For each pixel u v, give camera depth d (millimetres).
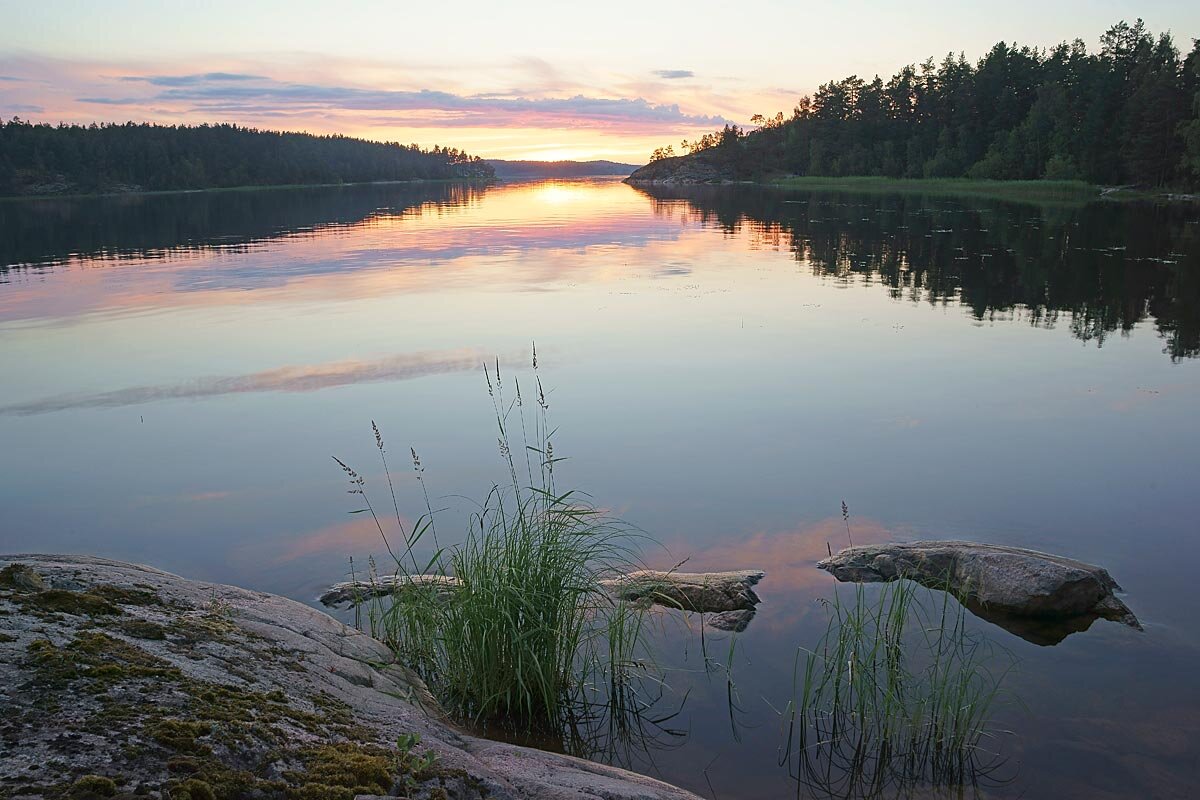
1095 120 70938
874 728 4105
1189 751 3910
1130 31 83250
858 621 4551
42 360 11656
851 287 18156
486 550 4621
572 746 4008
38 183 107688
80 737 2395
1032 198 58750
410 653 4590
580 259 23609
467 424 8656
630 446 8016
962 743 3922
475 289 17750
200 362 11430
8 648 2812
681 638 4984
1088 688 4414
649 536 6227
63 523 6527
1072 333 13258
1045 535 6215
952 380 10367
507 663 4250
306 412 9148
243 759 2561
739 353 11781
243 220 43375
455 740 3463
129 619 3420
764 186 95750
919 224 36000
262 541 6219
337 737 2941
